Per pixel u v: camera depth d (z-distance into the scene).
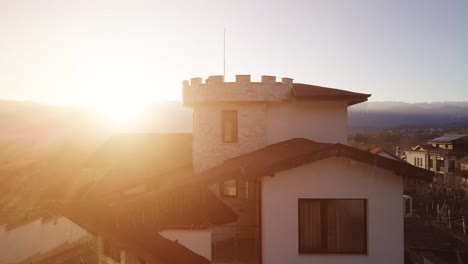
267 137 20.84
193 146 22.56
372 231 12.19
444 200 34.81
